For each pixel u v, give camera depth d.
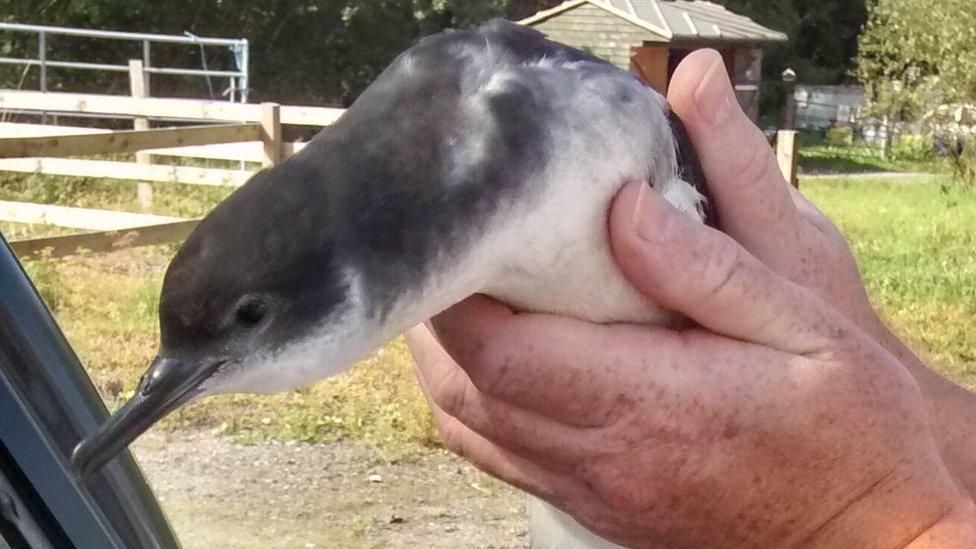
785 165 2.77
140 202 2.87
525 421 0.44
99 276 1.93
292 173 0.42
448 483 1.28
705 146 0.47
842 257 0.51
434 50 0.45
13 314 0.38
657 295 0.43
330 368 0.43
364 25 6.69
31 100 2.93
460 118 0.43
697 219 0.44
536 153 0.43
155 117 2.87
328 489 1.23
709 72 0.47
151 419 0.42
